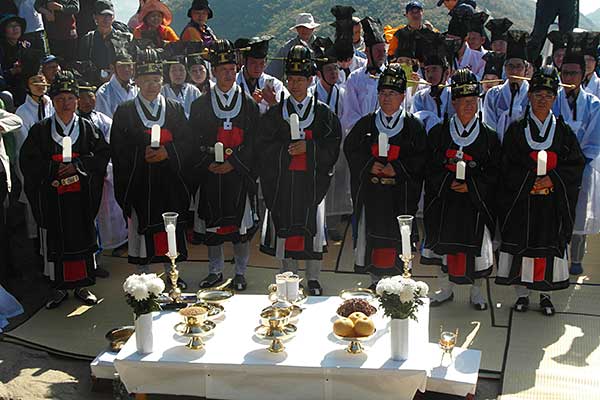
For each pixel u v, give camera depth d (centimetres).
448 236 651
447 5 1079
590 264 784
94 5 933
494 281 732
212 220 696
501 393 533
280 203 683
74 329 657
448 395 509
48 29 993
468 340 614
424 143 659
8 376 575
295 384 490
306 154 673
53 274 693
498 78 819
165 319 554
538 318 654
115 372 538
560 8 1059
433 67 739
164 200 691
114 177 691
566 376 553
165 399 512
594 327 635
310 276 716
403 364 479
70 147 658
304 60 664
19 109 760
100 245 771
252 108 701
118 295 732
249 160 695
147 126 679
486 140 643
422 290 489
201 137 694
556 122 639
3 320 670
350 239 866
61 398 542
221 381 496
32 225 757
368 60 796
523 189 634
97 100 795
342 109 809
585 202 721
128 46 795
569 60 698
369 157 663
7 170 724
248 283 749
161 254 698
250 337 521
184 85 822
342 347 503
